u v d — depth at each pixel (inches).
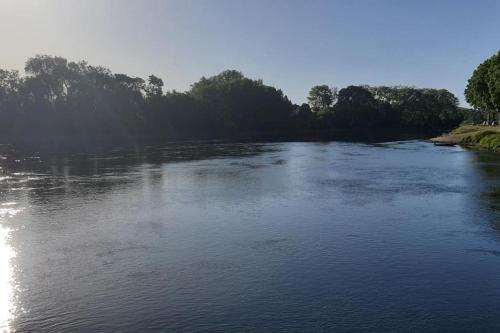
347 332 511.5
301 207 1101.7
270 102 6028.5
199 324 530.6
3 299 597.0
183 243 822.5
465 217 991.0
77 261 732.0
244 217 1008.9
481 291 612.1
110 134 4596.5
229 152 2758.4
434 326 524.4
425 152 2598.4
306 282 644.1
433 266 701.3
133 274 675.4
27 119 4333.2
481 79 3752.5
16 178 1627.7
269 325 526.9
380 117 6943.9
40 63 4456.2
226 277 662.5
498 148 2652.6
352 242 820.6
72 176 1668.3
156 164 2055.9
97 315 552.7
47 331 517.7
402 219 977.5
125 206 1131.3
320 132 6176.2
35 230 916.0
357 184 1432.1
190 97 5369.1
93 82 4685.0
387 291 613.6
